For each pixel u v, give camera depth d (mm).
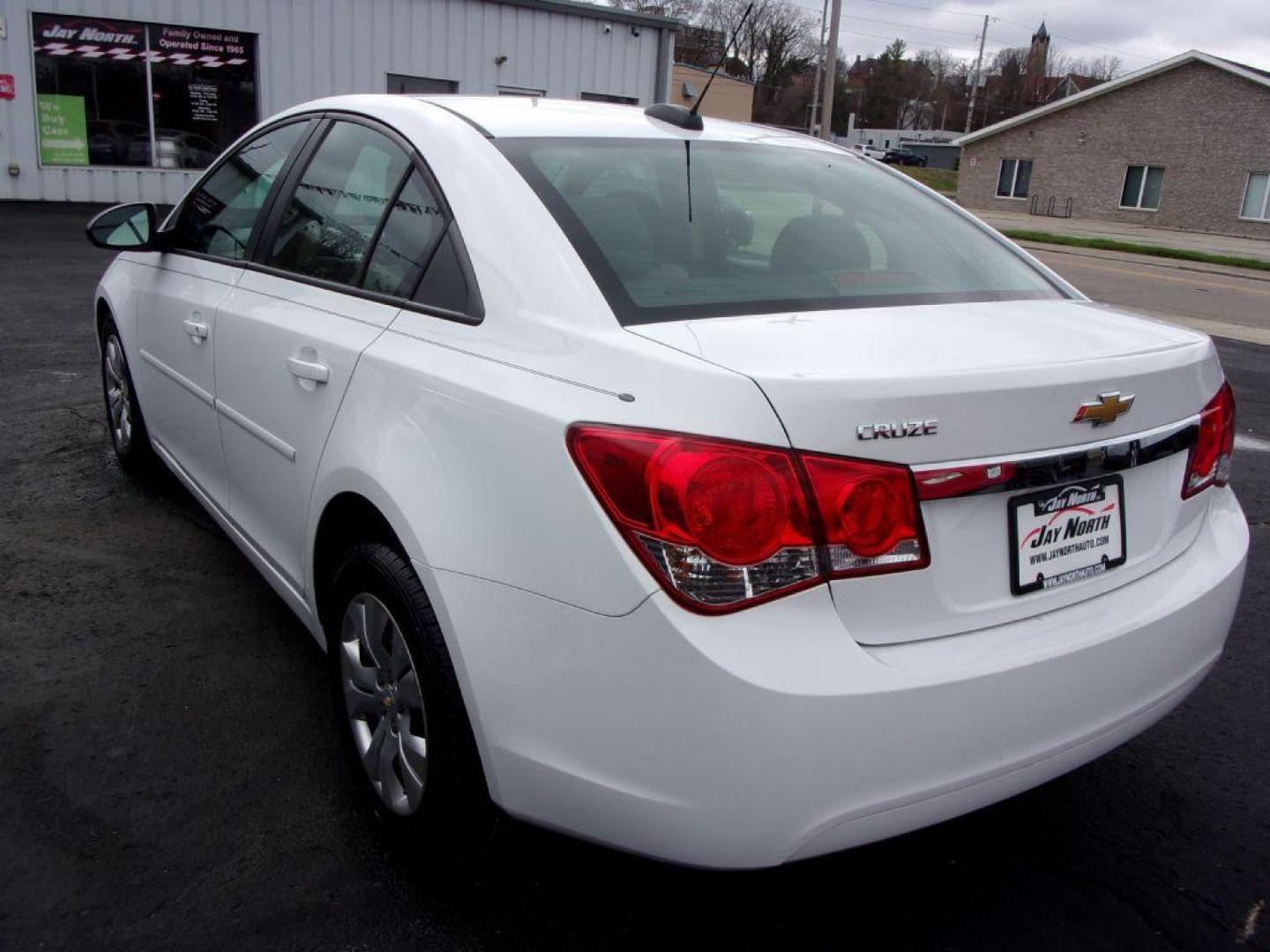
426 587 2066
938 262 2641
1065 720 1989
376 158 2764
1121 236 32031
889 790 1797
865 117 98062
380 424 2273
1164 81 38281
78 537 4129
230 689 3070
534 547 1884
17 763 2684
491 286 2203
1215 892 2395
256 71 17234
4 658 3193
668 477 1712
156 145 16766
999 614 1959
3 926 2143
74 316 8500
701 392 1758
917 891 2365
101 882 2277
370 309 2518
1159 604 2168
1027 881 2414
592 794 1860
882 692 1747
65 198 16297
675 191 2510
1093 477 2045
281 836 2457
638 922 2225
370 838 2459
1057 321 2330
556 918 2229
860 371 1800
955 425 1833
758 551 1712
